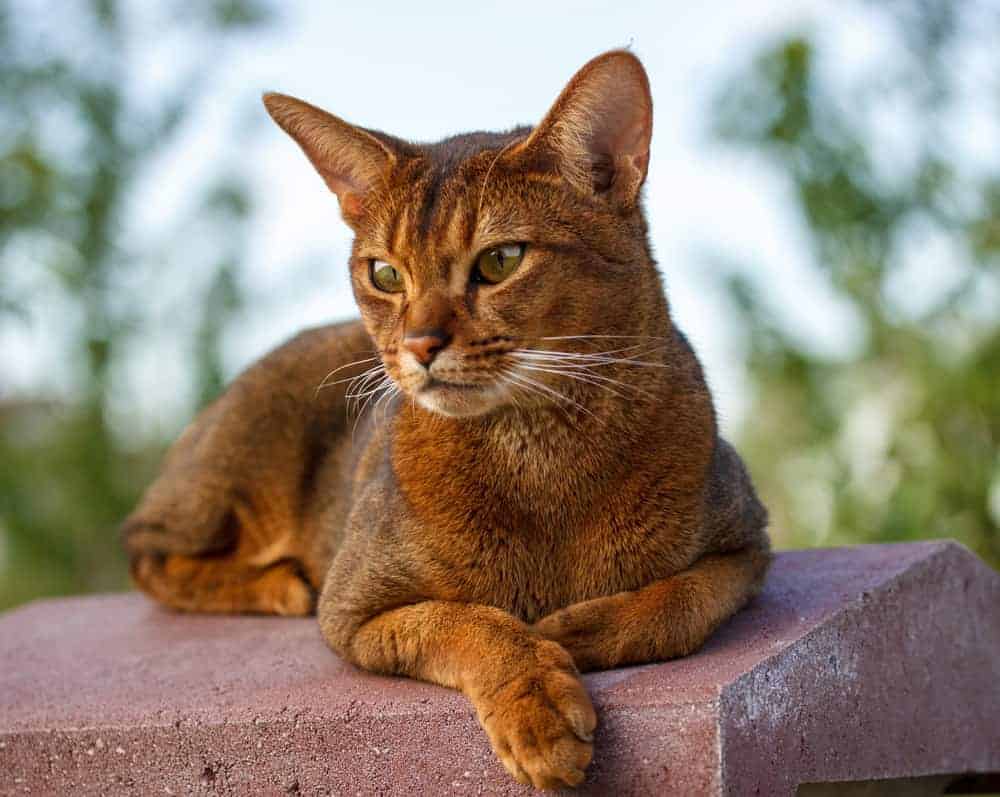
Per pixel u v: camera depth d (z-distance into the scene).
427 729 0.98
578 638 0.99
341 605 1.06
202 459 1.28
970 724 1.16
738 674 0.96
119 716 1.04
